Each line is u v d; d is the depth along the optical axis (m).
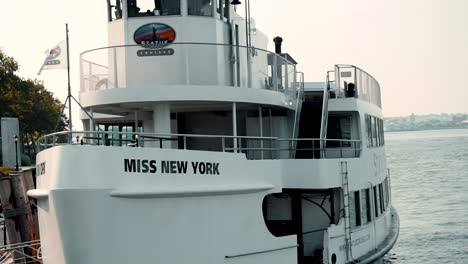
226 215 14.38
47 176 14.02
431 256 33.44
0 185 20.83
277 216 18.89
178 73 17.48
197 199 13.84
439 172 94.81
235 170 14.72
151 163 13.34
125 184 12.97
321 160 17.28
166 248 13.41
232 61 18.50
